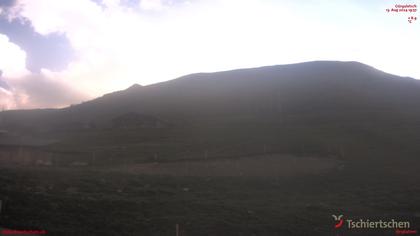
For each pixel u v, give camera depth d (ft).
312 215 91.15
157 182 117.29
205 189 114.93
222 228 76.07
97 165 152.05
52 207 76.74
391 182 133.28
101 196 92.84
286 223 83.15
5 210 70.23
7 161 155.22
